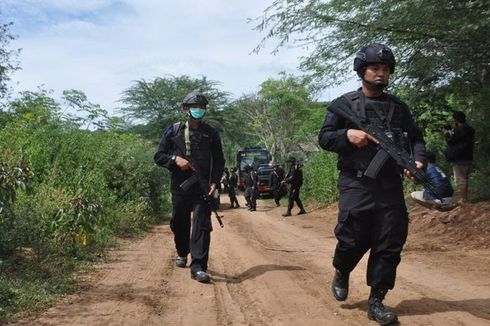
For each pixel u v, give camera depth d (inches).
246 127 1980.8
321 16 423.8
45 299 200.4
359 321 174.6
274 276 247.9
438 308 187.6
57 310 190.2
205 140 252.4
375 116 168.7
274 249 344.8
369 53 169.3
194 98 247.3
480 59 403.5
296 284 230.8
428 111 529.3
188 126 252.2
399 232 169.9
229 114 1736.0
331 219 581.3
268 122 1962.4
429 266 265.0
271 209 862.5
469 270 253.4
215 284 235.9
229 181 953.5
